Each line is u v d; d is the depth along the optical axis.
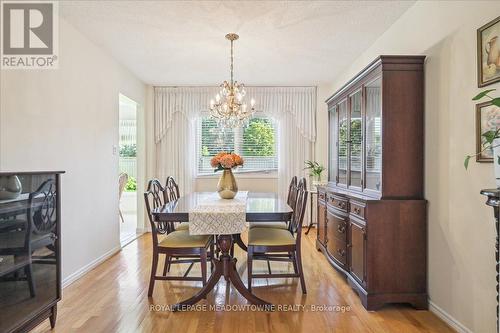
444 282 2.18
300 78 4.78
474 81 1.89
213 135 5.36
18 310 1.82
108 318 2.19
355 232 2.58
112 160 3.79
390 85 2.39
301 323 2.14
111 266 3.32
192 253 2.53
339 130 3.52
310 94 5.22
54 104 2.67
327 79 4.84
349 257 2.73
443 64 2.18
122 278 2.96
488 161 1.77
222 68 4.25
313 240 4.38
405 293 2.35
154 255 2.56
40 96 2.50
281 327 2.09
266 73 4.50
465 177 1.97
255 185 5.32
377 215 2.37
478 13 1.85
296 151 5.23
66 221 2.82
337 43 3.38
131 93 4.44
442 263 2.20
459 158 2.02
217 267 2.48
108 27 2.96
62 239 2.76
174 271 3.16
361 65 3.73
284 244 2.57
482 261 1.84
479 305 1.86
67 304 2.41
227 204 2.70
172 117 5.18
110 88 3.74
